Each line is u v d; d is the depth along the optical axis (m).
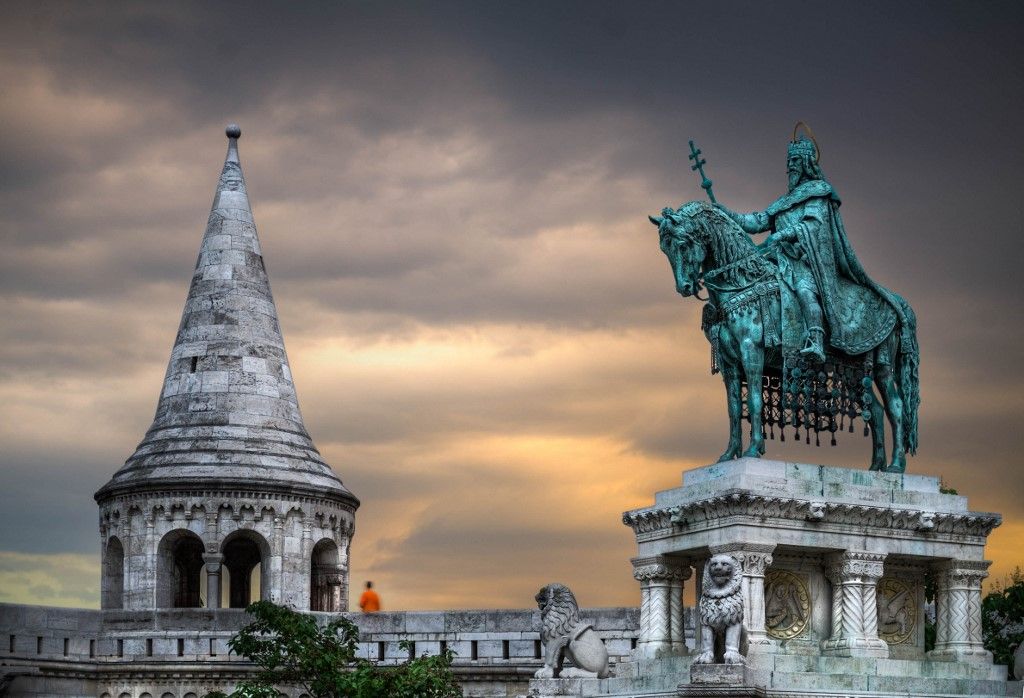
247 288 72.69
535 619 63.59
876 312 44.62
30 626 64.00
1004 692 42.34
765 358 43.69
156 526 68.94
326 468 71.81
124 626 65.62
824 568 43.22
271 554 69.19
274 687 61.91
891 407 44.53
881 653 42.50
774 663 41.28
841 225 44.69
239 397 71.19
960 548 43.94
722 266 44.09
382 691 56.41
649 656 43.62
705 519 42.59
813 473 42.88
